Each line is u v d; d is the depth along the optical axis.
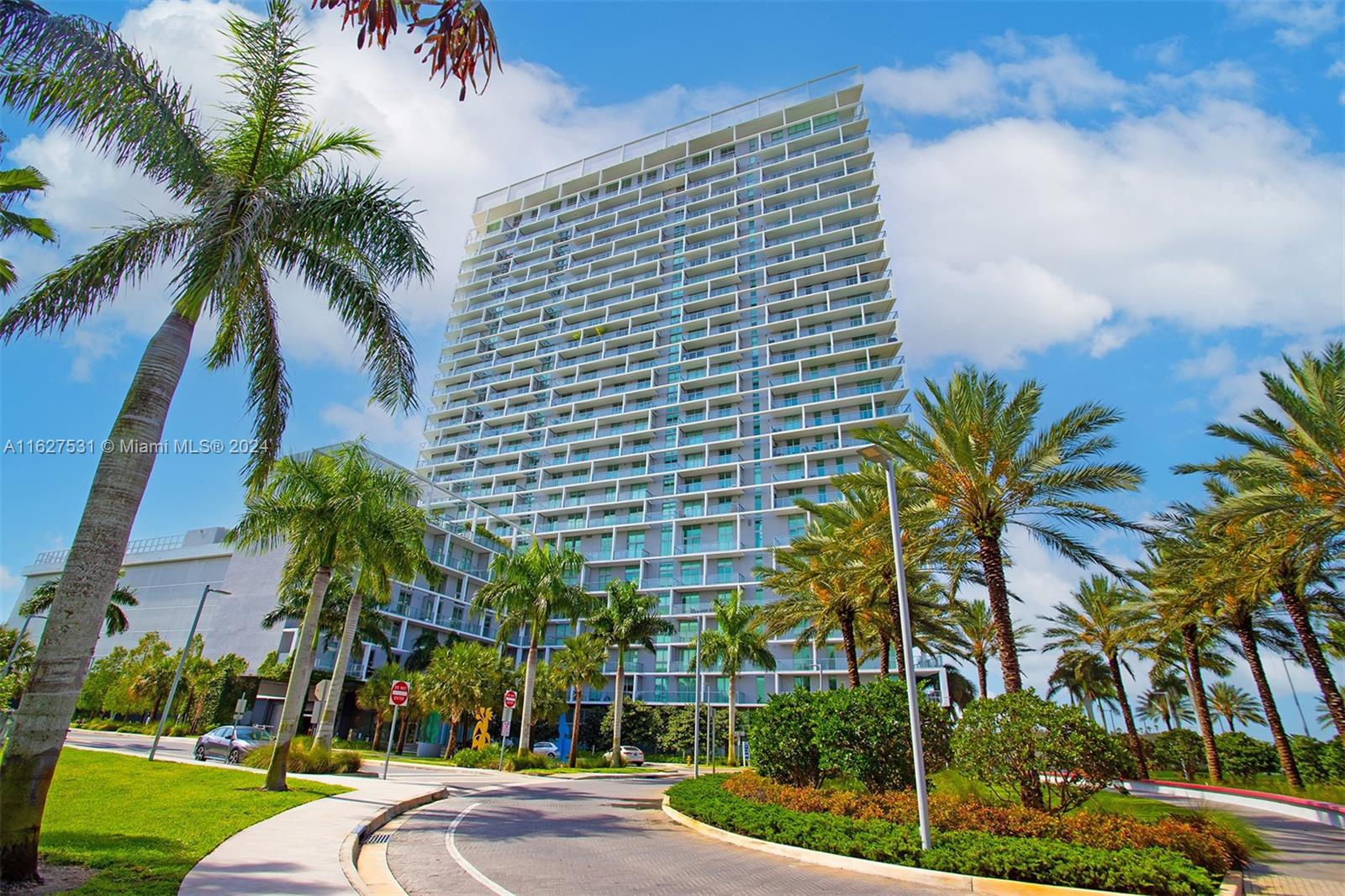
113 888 7.23
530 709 37.44
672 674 63.97
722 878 10.49
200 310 10.09
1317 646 23.09
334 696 25.66
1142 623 36.75
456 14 3.84
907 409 68.69
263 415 13.08
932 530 21.31
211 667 51.16
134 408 9.23
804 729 19.41
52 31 9.09
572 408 84.31
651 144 105.56
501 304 100.38
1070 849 10.62
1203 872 9.77
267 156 11.94
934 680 54.34
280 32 11.84
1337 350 18.72
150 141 10.34
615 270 92.38
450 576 66.50
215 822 11.70
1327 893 10.89
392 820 14.67
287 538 20.19
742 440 72.38
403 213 12.20
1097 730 13.95
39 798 7.66
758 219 87.12
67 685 8.09
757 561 66.44
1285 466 19.41
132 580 66.88
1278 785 35.34
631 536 73.00
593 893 9.05
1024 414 19.19
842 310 74.88
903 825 13.02
